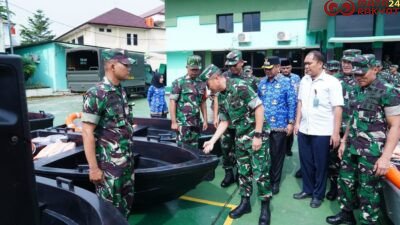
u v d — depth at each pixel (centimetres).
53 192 181
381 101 217
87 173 254
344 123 329
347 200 262
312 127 304
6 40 1748
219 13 1444
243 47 1406
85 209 160
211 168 288
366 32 902
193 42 1499
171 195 289
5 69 100
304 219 286
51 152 322
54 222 175
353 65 222
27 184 108
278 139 337
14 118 103
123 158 213
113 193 210
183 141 356
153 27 2878
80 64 1417
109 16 2786
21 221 108
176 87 353
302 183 356
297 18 1328
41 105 1230
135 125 498
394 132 211
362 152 228
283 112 337
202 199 334
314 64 293
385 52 950
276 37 1365
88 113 200
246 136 268
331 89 288
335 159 319
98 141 210
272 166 343
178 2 1496
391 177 212
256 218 288
